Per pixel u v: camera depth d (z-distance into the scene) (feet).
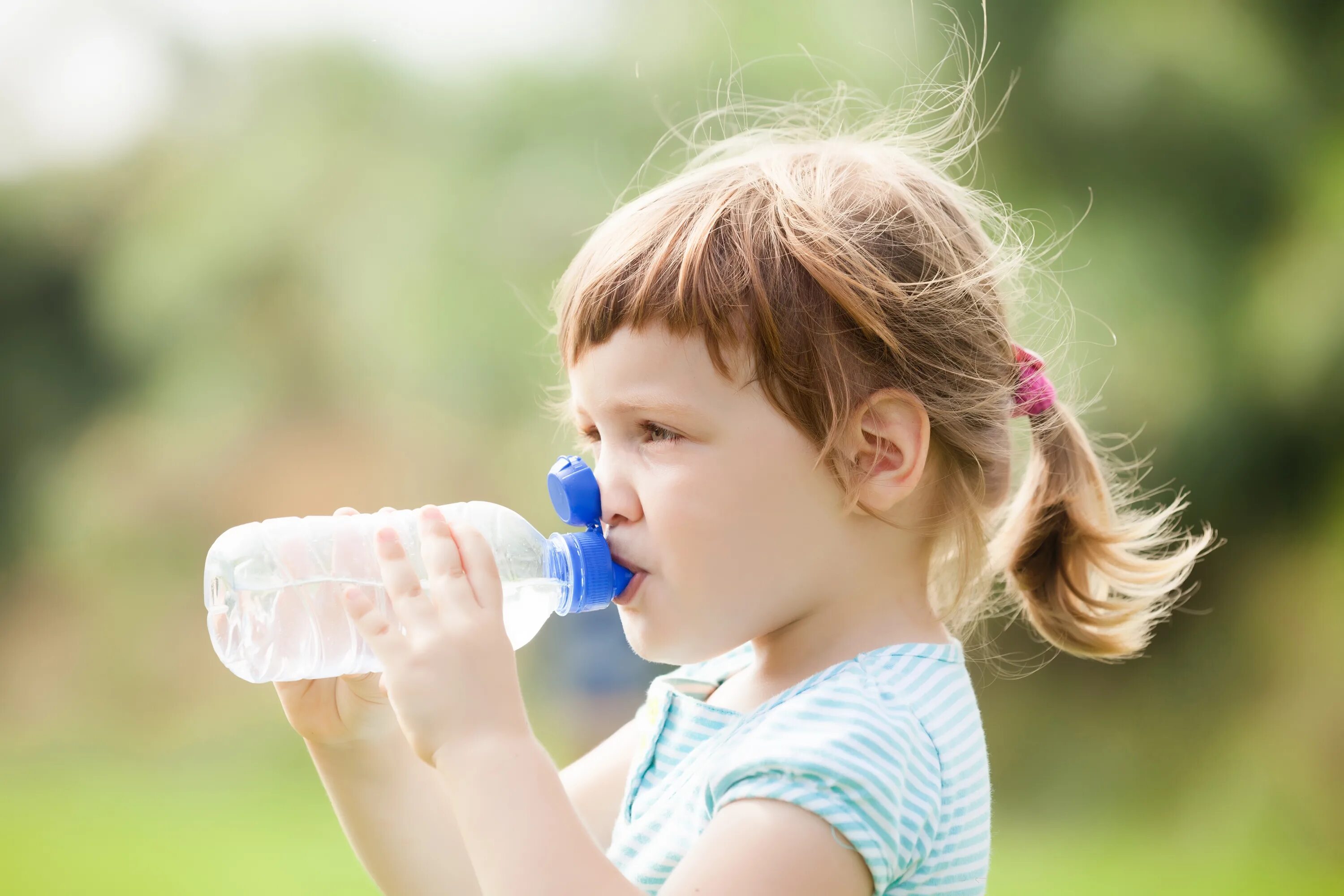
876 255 7.15
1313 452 31.22
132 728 36.45
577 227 33.40
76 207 41.09
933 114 12.20
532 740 6.31
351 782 7.59
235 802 29.76
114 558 38.96
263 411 37.99
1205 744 30.73
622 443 7.06
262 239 37.27
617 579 7.01
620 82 33.53
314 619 7.36
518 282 34.09
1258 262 31.30
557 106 34.30
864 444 6.97
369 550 7.50
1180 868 25.90
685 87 32.32
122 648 38.24
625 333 6.88
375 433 36.55
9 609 39.32
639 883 6.84
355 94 37.04
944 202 7.89
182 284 38.29
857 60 30.09
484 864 5.99
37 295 41.37
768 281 6.82
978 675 31.99
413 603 6.52
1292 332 30.53
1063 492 8.41
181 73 39.73
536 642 30.37
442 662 6.35
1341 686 29.89
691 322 6.74
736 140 9.77
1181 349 30.45
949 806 6.33
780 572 6.82
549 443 33.88
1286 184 31.32
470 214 34.78
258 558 7.35
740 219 7.02
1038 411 8.23
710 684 7.84
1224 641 31.60
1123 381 30.07
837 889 5.74
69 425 41.09
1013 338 8.30
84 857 24.80
